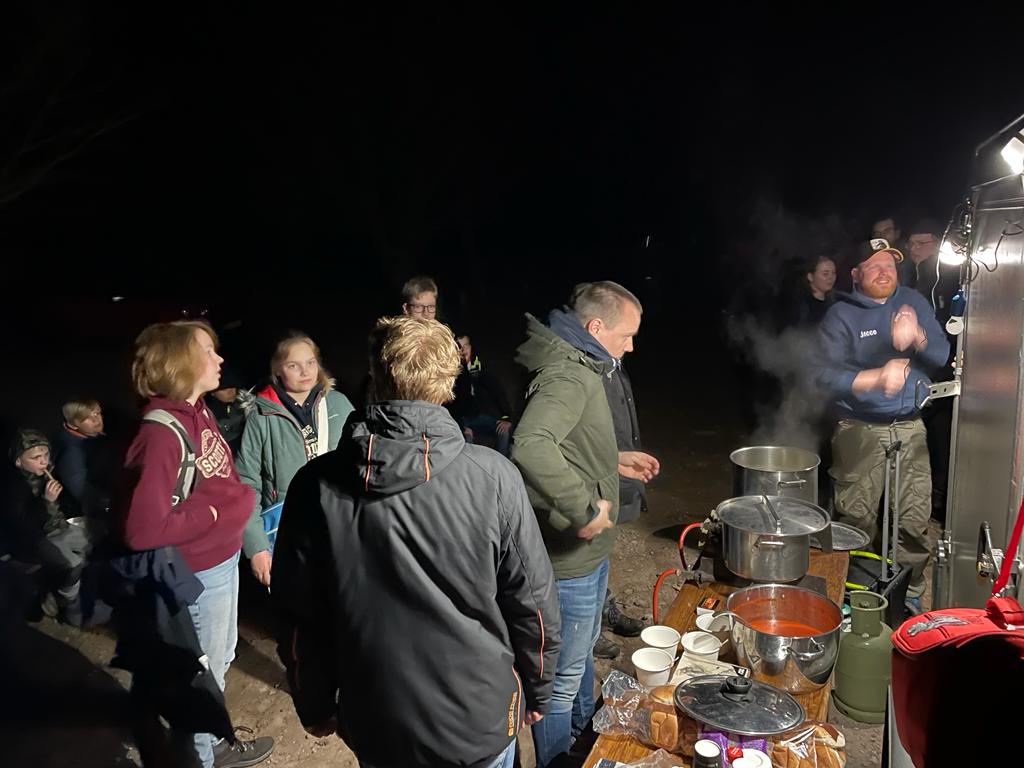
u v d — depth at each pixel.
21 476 3.97
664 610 4.08
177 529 2.46
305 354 3.24
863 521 3.75
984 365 2.35
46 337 10.84
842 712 2.76
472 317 14.47
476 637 1.75
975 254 2.53
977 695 1.17
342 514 1.73
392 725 1.77
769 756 1.84
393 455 1.67
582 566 2.50
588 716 2.84
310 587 1.79
